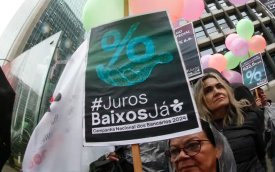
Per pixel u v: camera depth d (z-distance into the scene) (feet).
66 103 8.57
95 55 8.25
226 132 8.73
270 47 73.72
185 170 6.17
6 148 6.29
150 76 7.48
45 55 19.02
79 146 8.16
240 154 8.19
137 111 7.16
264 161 8.84
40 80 19.45
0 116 6.28
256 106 10.32
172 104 7.00
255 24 79.05
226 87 9.52
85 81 7.93
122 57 7.95
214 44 81.92
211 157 6.28
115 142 6.99
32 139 8.62
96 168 8.70
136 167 6.73
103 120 7.29
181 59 7.49
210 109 9.32
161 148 8.71
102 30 8.51
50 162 8.18
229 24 84.12
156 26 8.06
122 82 7.62
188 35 22.17
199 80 9.73
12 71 19.99
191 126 6.61
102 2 9.67
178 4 9.48
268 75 71.20
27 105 24.41
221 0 89.25
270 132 9.90
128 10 8.86
